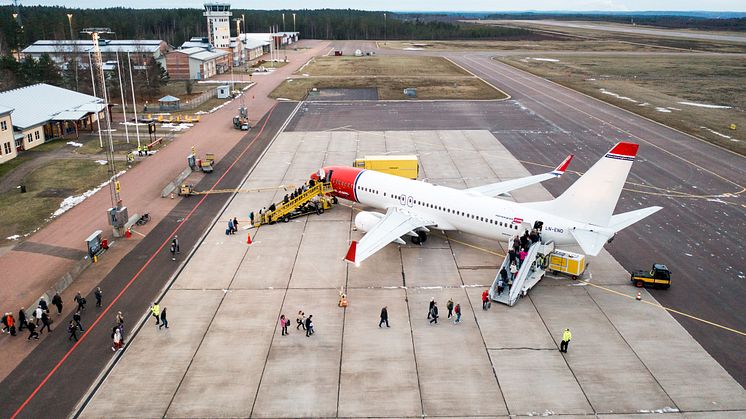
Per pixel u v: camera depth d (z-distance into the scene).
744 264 49.94
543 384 33.59
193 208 64.69
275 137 100.00
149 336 38.88
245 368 35.22
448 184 72.75
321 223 60.06
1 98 96.00
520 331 39.28
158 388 33.44
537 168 79.50
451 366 35.34
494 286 43.53
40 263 50.22
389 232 49.75
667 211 62.78
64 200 66.88
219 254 52.22
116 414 31.28
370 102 135.50
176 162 83.88
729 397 32.50
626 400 32.22
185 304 43.19
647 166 79.75
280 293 44.84
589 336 38.69
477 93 146.25
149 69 147.25
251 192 70.31
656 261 50.50
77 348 37.66
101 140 93.38
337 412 31.22
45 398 32.72
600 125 107.19
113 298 44.12
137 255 52.03
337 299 43.81
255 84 167.50
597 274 47.97
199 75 177.00
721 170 77.94
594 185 43.53
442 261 50.47
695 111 119.88
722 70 187.50
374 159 71.94
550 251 47.25
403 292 44.88
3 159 82.19
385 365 35.44
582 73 184.25
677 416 30.91
